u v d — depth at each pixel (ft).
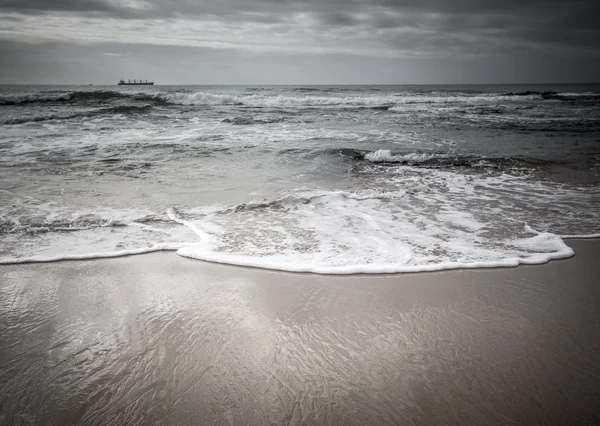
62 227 15.16
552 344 8.21
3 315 9.21
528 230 15.40
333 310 9.57
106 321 9.02
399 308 9.68
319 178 24.07
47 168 25.14
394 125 50.88
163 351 7.93
